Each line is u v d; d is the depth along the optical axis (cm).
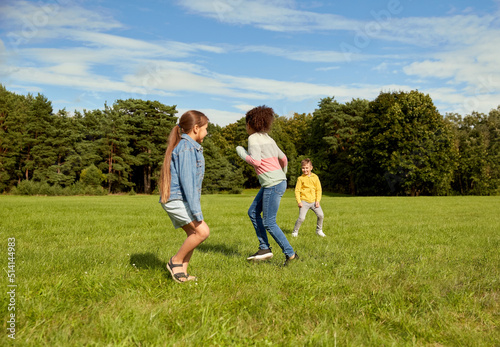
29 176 4703
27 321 229
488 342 220
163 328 224
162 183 313
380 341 215
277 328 233
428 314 259
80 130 4788
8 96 4638
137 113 5078
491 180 4222
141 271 359
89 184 4500
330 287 311
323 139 4966
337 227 773
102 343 202
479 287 311
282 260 422
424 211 1270
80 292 286
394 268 371
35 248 475
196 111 324
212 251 475
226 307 262
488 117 4994
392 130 3756
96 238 591
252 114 410
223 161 5334
